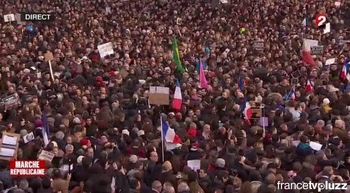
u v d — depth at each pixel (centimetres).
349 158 2031
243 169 1894
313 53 4009
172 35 4806
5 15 4712
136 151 2069
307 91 3047
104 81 3284
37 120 2331
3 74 3186
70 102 2564
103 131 2361
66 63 3612
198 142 2159
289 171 1919
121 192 1761
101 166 1848
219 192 1770
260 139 2262
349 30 5544
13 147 1933
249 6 6119
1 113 2525
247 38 4878
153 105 2736
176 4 6316
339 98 2823
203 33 5172
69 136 2153
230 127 2294
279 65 3778
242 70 3512
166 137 2131
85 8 6006
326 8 6038
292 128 2367
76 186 1820
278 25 5659
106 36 4738
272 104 2750
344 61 3653
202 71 3064
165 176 1803
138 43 4481
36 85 3000
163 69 3538
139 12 6078
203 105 2688
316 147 2080
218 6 6216
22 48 3981
